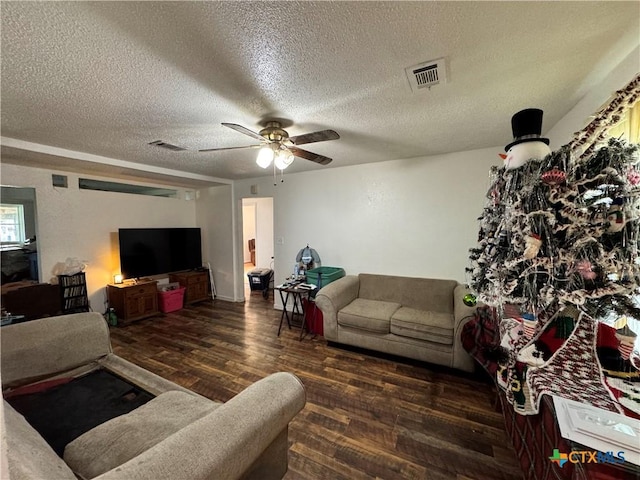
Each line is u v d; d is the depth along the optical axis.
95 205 4.00
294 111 1.97
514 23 1.14
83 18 1.08
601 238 0.98
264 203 7.02
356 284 3.57
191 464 0.76
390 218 3.58
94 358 1.99
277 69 1.46
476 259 1.50
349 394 2.26
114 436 1.23
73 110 1.93
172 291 4.51
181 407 1.46
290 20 1.11
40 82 1.55
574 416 0.98
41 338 1.77
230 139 2.56
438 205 3.29
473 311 2.42
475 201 3.11
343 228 3.90
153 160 3.39
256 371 2.64
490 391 2.30
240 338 3.43
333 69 1.46
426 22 1.13
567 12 1.08
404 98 1.79
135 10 1.05
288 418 1.12
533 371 1.27
